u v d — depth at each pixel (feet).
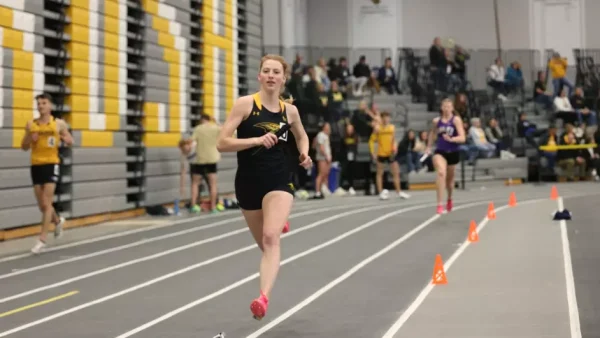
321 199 84.33
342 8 139.95
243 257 42.80
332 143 99.25
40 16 52.60
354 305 30.12
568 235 48.55
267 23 124.36
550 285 32.89
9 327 27.53
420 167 98.73
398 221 58.39
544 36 135.54
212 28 80.79
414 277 35.86
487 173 104.99
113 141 62.39
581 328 25.32
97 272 38.70
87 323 27.94
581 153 109.50
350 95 110.83
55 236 50.52
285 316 28.48
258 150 24.84
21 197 51.21
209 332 26.27
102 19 60.34
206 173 69.15
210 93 80.59
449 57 117.91
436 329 25.90
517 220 57.47
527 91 124.06
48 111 44.83
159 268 39.65
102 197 60.90
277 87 25.16
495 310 28.53
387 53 118.01
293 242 48.08
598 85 126.11
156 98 69.51
